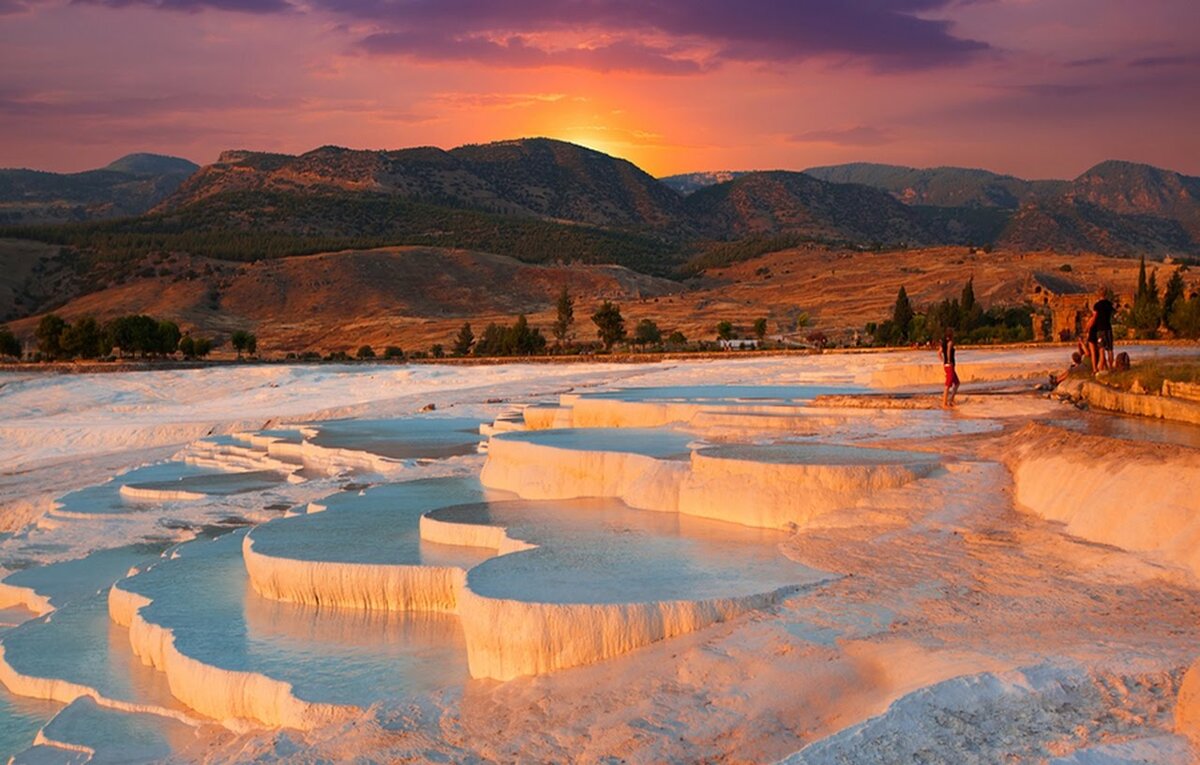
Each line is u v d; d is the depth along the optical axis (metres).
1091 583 13.93
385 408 58.75
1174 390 25.62
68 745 15.66
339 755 12.17
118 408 75.62
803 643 12.86
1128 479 16.19
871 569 15.43
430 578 19.03
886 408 29.66
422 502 26.03
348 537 22.05
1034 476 18.61
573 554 17.38
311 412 61.81
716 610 14.12
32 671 18.78
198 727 15.98
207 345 135.00
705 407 31.27
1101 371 30.12
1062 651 11.49
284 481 37.47
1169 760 9.02
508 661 14.23
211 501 34.03
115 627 21.25
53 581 25.88
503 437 27.88
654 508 21.62
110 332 127.00
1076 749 9.44
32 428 62.00
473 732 12.13
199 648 17.41
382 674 15.95
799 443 23.67
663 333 174.50
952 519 17.52
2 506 38.81
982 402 29.38
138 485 38.00
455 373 84.38
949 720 10.17
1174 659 10.98
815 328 176.50
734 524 19.83
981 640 12.26
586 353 115.19
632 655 13.52
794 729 11.12
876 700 11.31
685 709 11.74
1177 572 13.78
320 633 17.98
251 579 21.08
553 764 11.02
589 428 29.98
